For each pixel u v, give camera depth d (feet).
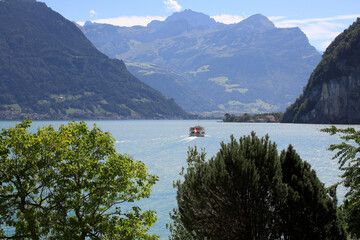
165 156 357.00
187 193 48.01
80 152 78.74
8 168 72.33
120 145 482.28
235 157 45.24
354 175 41.45
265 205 43.65
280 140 568.41
